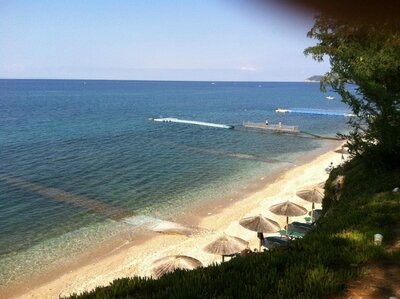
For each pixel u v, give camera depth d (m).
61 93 187.38
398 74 12.63
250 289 5.20
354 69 13.04
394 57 11.97
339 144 55.22
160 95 182.50
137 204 29.00
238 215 26.83
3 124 70.44
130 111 100.31
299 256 6.32
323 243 6.98
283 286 5.24
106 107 111.75
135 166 40.72
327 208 17.11
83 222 25.33
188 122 76.06
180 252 21.05
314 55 14.59
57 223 25.02
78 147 50.06
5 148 48.19
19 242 22.22
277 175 38.34
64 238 22.91
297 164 43.28
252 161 44.31
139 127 69.88
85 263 20.08
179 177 36.94
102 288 5.80
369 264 6.23
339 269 6.01
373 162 14.14
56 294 17.34
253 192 32.59
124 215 26.72
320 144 55.34
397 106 12.34
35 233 23.47
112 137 58.62
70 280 18.47
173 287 5.37
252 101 147.12
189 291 5.15
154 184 34.41
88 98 152.12
